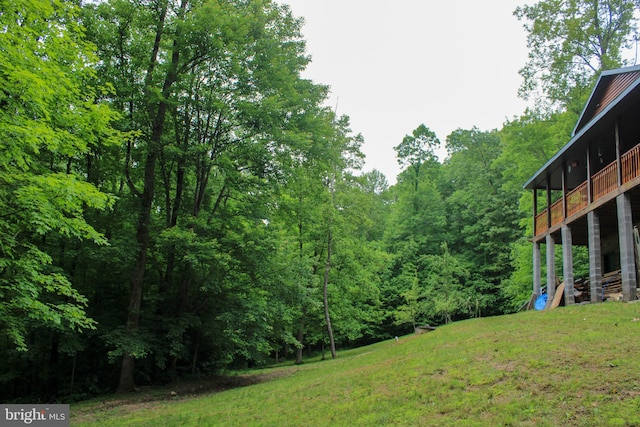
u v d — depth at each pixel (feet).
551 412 20.51
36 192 26.05
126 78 52.21
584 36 81.41
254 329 57.62
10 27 25.73
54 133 26.99
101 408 41.83
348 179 87.51
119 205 56.18
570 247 56.18
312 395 33.81
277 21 63.77
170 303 59.06
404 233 139.23
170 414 35.81
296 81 62.08
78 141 30.09
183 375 59.52
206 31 51.67
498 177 129.80
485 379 26.66
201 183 59.36
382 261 103.60
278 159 57.26
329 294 94.02
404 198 143.84
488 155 136.77
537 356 28.12
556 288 62.85
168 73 53.06
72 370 52.85
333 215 84.48
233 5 58.65
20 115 26.71
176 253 53.16
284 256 61.05
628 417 18.48
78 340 49.73
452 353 35.04
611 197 45.68
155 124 54.24
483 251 129.90
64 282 30.91
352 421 24.88
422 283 126.52
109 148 53.57
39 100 25.95
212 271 53.83
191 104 54.54
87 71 33.04
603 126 48.52
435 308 110.22
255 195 59.88
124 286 59.47
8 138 24.98
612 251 61.46
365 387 32.14
